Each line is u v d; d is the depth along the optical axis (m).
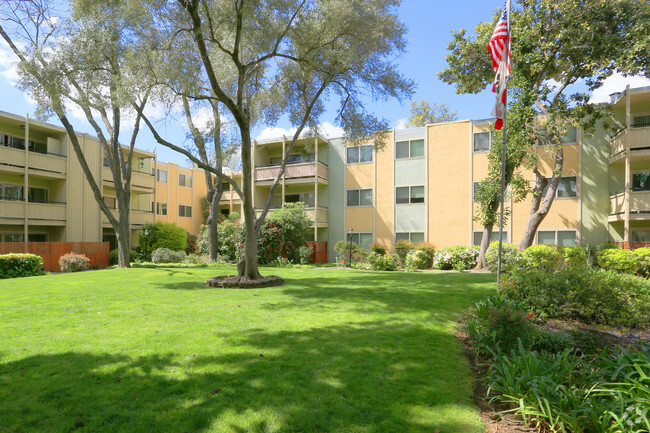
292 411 2.92
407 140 21.20
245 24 8.99
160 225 25.02
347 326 5.43
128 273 12.95
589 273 6.72
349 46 11.25
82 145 22.20
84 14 10.95
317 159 22.19
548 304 6.48
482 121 19.27
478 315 5.66
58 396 3.16
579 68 14.20
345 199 22.89
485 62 16.30
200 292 8.50
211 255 18.94
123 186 16.34
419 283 9.91
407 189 21.09
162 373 3.63
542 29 14.27
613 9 13.04
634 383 2.93
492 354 4.19
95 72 11.23
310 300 7.46
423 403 3.09
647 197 14.91
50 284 9.91
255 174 24.16
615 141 16.36
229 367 3.80
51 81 10.30
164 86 9.75
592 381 3.33
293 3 8.96
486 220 15.30
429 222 20.33
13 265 14.40
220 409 2.95
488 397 3.31
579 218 17.12
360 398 3.16
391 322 5.68
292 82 12.30
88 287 9.28
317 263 21.61
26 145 19.31
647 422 2.40
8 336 4.83
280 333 5.03
